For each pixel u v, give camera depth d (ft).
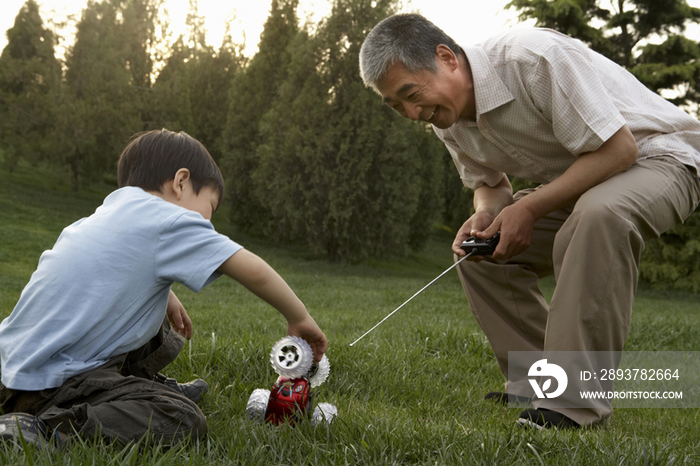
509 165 8.68
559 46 7.48
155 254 5.43
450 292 49.29
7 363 5.29
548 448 5.49
